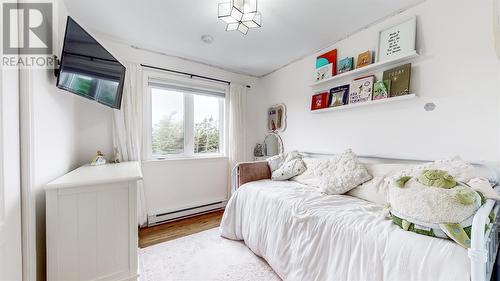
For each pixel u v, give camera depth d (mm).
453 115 1522
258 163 2568
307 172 2305
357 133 2162
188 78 2939
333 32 2191
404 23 1775
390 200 1230
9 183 891
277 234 1629
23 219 993
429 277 866
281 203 1714
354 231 1178
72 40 1366
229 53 2723
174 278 1608
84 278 1118
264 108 3576
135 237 1261
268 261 1688
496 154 1345
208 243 2137
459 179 1215
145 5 1762
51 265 1055
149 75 2625
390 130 1889
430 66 1636
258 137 3668
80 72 1472
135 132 2445
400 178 1229
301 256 1396
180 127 2951
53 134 1361
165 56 2742
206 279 1596
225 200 3264
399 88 1773
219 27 2115
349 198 1698
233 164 3256
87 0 1684
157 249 2018
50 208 1050
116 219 1205
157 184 2686
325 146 2512
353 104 2090
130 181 1246
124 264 1226
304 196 1769
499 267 1125
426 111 1658
